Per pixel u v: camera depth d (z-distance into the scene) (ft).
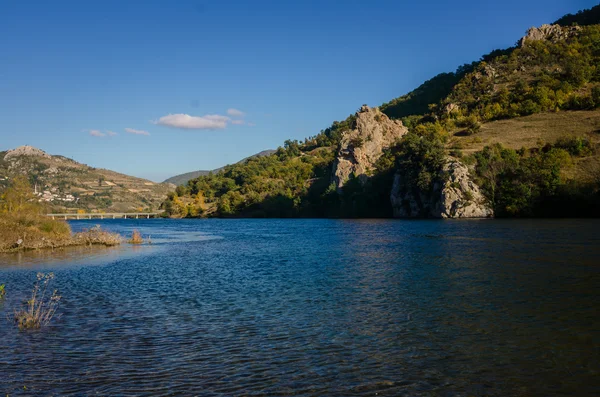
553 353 52.21
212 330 62.69
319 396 41.68
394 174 533.55
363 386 43.78
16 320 68.54
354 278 104.58
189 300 83.25
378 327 63.31
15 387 43.78
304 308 75.36
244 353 53.06
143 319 69.21
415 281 98.78
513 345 55.11
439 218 428.56
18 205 224.53
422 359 50.72
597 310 70.85
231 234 294.66
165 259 151.74
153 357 51.90
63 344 56.75
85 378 45.93
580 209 360.48
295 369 48.01
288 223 452.76
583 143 428.97
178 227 420.77
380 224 363.56
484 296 82.23
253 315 71.10
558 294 82.64
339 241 212.43
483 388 43.32
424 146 465.47
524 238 191.83
